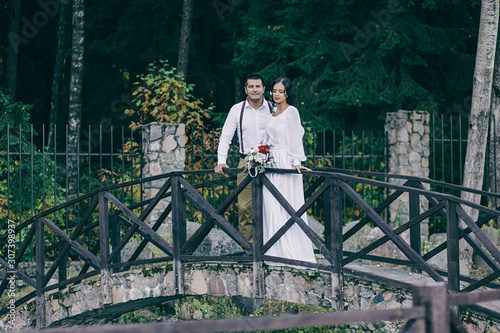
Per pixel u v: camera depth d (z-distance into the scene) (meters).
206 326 2.25
